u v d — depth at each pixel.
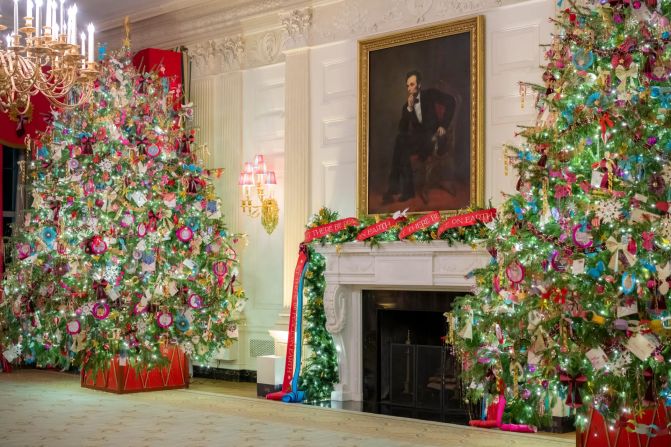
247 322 10.95
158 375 10.08
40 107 11.98
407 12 9.34
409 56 9.23
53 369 12.25
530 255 6.35
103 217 9.77
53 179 10.38
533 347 6.21
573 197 6.20
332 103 10.00
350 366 9.46
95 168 9.83
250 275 10.95
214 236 10.26
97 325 9.59
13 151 12.62
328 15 10.09
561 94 6.35
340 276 9.34
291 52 10.39
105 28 12.41
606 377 5.93
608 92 6.06
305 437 7.16
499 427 7.67
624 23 6.05
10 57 6.73
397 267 8.84
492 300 6.87
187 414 8.35
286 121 10.40
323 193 10.03
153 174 9.93
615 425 6.15
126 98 10.02
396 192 9.27
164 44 12.05
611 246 5.80
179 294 9.84
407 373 9.09
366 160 9.52
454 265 8.40
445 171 8.88
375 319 9.31
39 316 10.12
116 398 9.45
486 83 8.70
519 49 8.48
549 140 6.39
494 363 6.64
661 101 5.81
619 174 5.89
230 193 11.16
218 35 11.41
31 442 6.90
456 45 8.86
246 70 11.14
